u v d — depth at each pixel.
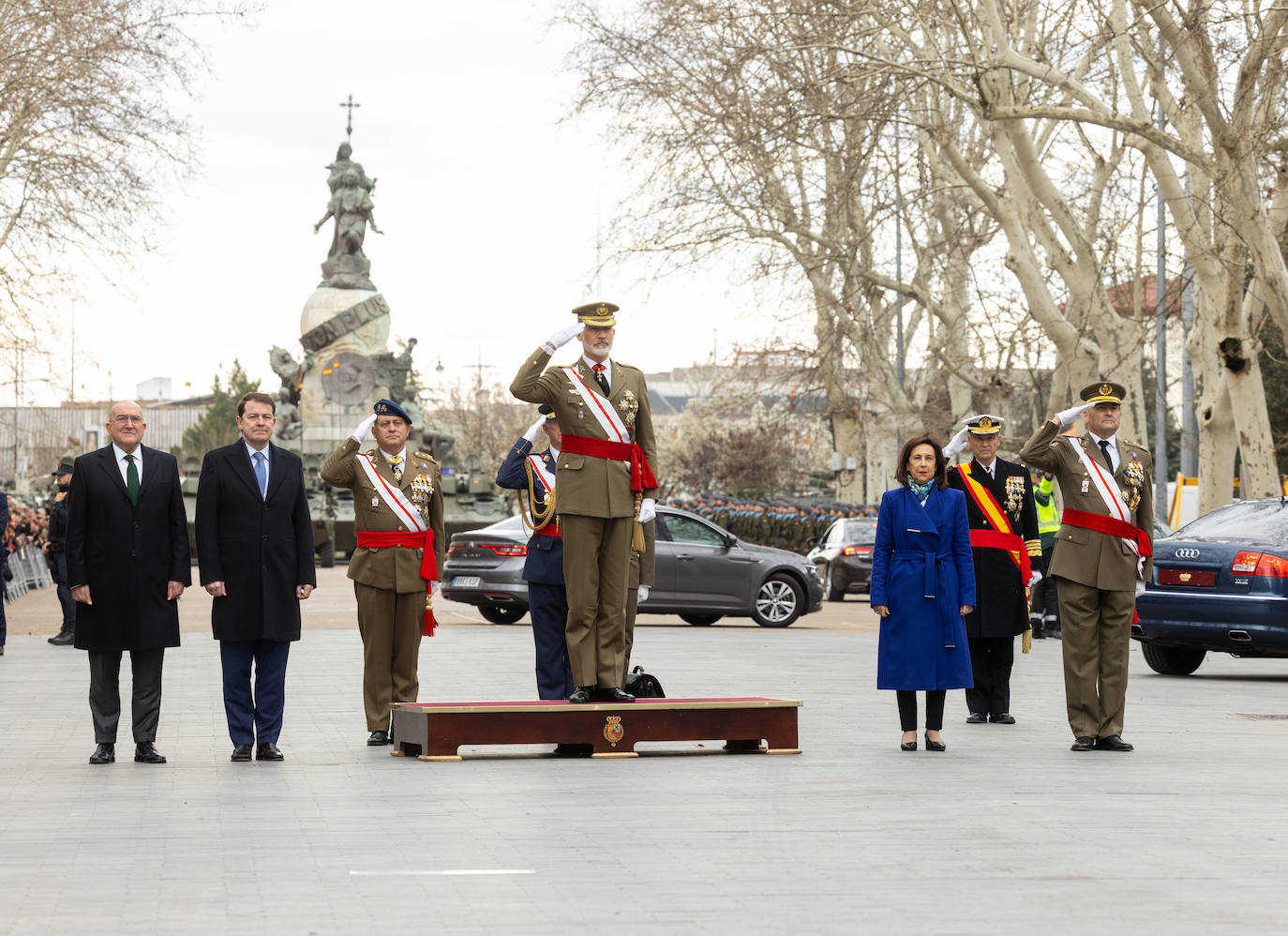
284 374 65.94
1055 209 29.62
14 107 32.97
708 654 20.88
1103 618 11.88
